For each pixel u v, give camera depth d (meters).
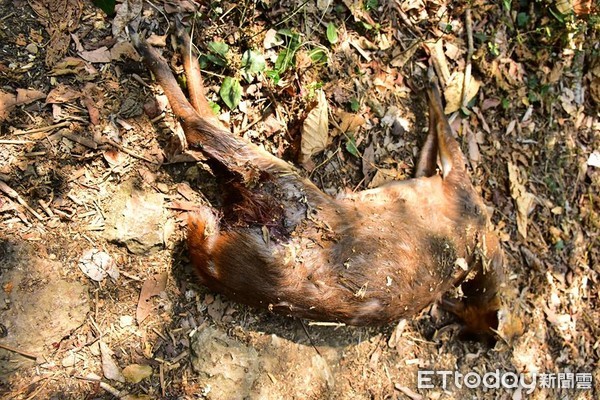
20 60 1.17
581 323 1.70
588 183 1.75
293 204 1.17
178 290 1.24
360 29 1.45
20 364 1.10
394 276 1.21
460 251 1.32
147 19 1.25
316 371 1.34
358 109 1.42
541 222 1.65
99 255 1.18
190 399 1.21
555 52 1.69
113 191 1.20
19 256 1.12
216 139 1.16
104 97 1.21
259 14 1.33
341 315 1.20
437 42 1.53
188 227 1.17
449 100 1.53
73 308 1.15
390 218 1.25
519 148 1.63
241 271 1.14
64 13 1.20
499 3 1.62
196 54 1.25
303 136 1.30
